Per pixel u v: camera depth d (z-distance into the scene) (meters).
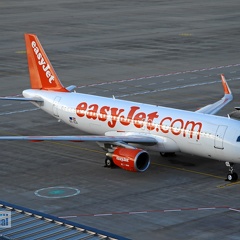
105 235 110.19
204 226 151.50
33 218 116.56
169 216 157.12
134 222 153.75
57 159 199.25
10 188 175.25
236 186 176.75
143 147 192.62
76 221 154.25
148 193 171.88
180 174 185.88
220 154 177.62
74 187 176.25
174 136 185.75
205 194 171.00
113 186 176.88
